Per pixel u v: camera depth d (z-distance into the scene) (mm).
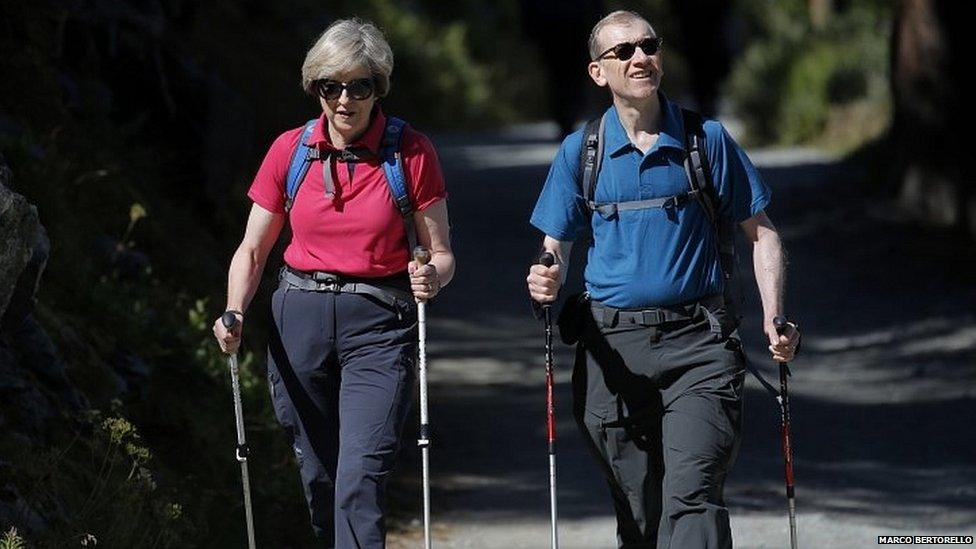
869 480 22781
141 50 26656
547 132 76875
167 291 22781
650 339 15453
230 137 27750
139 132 26594
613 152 15547
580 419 16047
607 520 21125
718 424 15148
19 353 16984
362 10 79312
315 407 15766
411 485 22453
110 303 20250
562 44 62188
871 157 49812
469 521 21125
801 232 41188
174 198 26562
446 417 26141
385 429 15141
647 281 15430
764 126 67688
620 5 117000
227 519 18328
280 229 15859
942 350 30250
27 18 24469
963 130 40031
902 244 39000
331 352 15477
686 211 15461
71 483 16016
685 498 14930
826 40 70688
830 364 29828
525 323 33250
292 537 19000
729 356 15430
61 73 25141
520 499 22047
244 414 20625
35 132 23062
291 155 15531
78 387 17969
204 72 28391
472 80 89062
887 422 25750
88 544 15195
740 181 15664
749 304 34250
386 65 15250
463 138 70562
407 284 15531
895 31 42062
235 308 15406
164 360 20438
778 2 93562
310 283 15414
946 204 40438
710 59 66500
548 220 15930
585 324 15852
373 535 14867
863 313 33344
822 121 64625
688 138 15531
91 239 21828
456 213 44656
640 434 15812
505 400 27375
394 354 15344
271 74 39969
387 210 15273
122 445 17406
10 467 15172
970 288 34688
